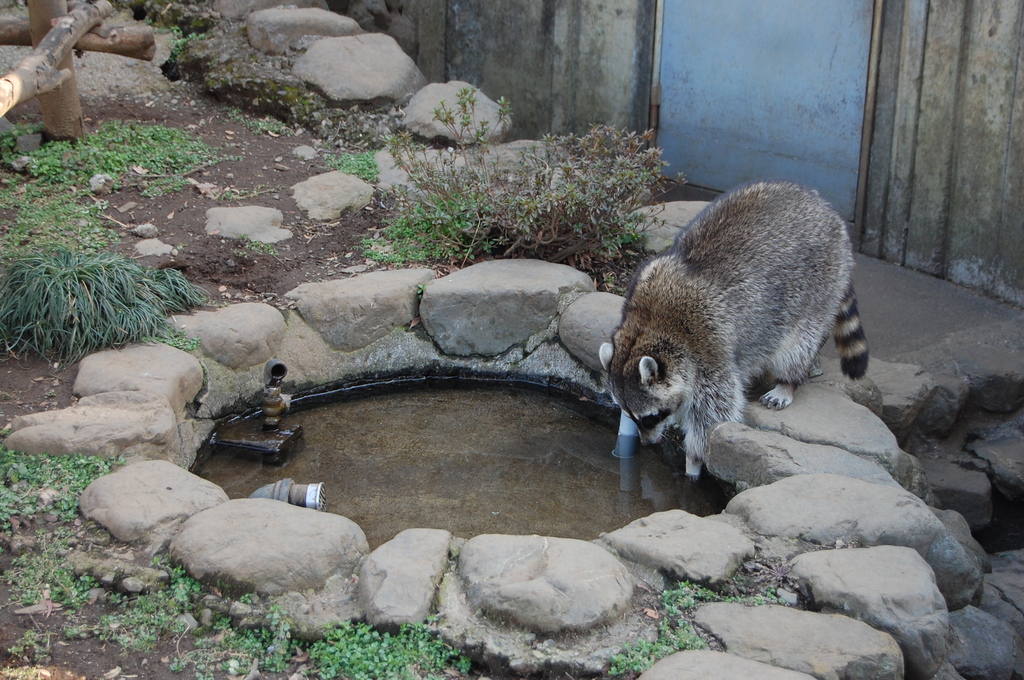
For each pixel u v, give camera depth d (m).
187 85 5.43
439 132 5.13
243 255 4.30
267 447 3.75
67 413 3.48
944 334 4.46
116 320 3.82
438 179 4.51
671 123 5.50
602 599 2.98
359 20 6.02
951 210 4.69
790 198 3.80
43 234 4.22
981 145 4.54
